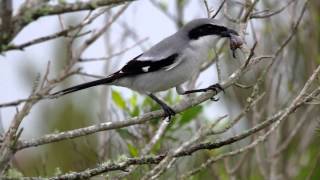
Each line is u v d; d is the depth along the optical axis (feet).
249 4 33.47
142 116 26.78
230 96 43.86
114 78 34.71
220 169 39.78
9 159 21.61
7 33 17.33
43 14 17.62
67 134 23.43
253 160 43.88
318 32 47.93
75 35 21.80
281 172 44.19
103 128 24.67
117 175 27.84
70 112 51.01
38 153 48.03
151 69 34.35
